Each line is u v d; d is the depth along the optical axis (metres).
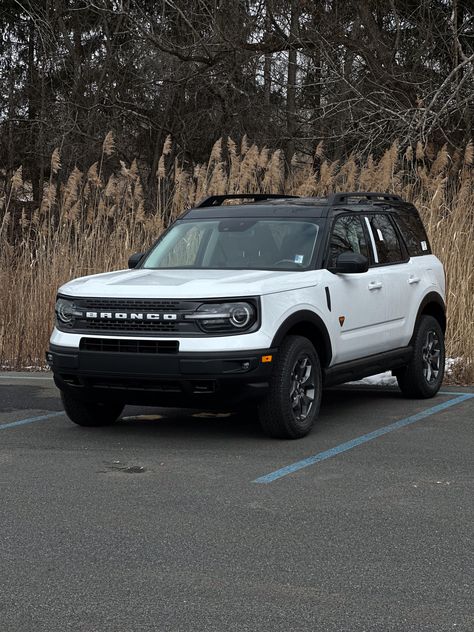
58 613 4.67
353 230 9.84
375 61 23.61
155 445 8.45
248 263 9.27
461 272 13.71
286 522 6.10
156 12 29.12
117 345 8.45
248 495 6.73
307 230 9.41
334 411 10.10
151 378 8.29
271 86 28.55
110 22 30.55
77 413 9.20
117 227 15.82
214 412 10.19
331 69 24.25
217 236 9.66
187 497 6.69
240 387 8.25
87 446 8.44
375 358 9.83
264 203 10.04
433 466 7.58
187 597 4.86
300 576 5.15
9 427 9.44
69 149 30.48
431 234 14.34
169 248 9.85
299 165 18.83
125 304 8.47
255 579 5.11
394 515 6.24
